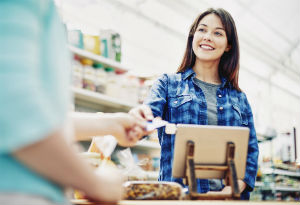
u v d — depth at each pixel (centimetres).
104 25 457
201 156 115
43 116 43
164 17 540
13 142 41
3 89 41
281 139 500
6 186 44
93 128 89
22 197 45
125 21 496
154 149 377
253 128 178
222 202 87
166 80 176
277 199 489
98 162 125
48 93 48
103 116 92
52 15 53
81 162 51
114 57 342
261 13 666
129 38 533
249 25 695
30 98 42
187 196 110
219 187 158
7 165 45
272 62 804
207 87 178
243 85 838
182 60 184
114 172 62
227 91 180
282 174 504
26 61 43
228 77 183
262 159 496
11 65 42
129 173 165
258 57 779
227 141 116
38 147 44
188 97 171
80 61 315
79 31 310
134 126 96
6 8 45
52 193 48
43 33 50
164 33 562
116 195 59
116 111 364
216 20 175
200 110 170
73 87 296
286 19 694
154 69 611
